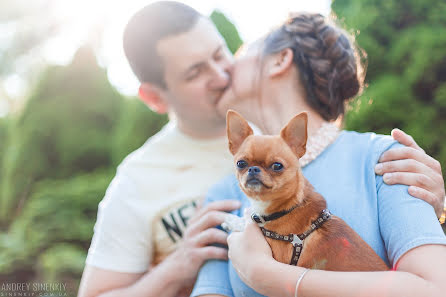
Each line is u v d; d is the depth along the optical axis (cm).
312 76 193
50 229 662
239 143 166
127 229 254
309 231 148
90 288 242
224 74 234
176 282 213
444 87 415
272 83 202
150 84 264
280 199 151
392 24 471
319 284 136
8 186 798
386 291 129
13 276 632
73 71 834
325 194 164
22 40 970
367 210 158
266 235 154
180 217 254
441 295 126
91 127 827
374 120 407
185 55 239
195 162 271
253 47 230
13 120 893
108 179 720
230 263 180
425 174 160
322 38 200
